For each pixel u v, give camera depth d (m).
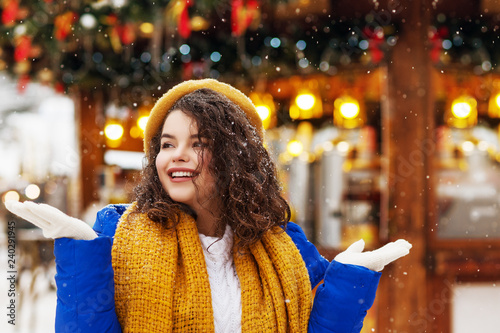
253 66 3.86
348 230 4.27
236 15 3.06
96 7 3.07
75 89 4.29
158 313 1.15
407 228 3.49
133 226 1.24
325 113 4.78
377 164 4.42
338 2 3.43
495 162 4.10
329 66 4.04
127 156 5.18
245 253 1.30
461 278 3.58
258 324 1.23
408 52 3.45
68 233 1.08
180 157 1.23
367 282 1.27
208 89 1.35
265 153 1.37
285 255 1.33
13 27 3.18
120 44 3.45
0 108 5.12
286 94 4.68
